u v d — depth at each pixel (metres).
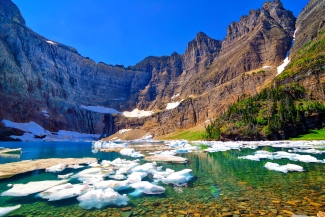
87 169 25.19
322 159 29.81
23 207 12.95
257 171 22.59
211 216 10.75
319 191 14.52
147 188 16.25
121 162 30.73
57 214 11.77
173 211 11.73
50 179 20.62
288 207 11.56
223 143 65.81
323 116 73.56
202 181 18.69
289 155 31.66
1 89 156.25
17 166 27.20
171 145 74.31
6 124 142.62
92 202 13.73
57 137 176.00
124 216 11.26
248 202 12.68
